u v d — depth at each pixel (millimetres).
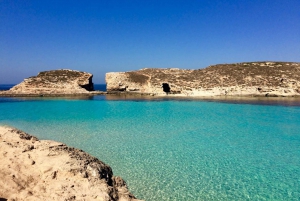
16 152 8586
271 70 73688
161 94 73188
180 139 21141
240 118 31938
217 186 12320
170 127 26172
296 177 13406
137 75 84125
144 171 14125
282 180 13023
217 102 52219
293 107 42781
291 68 73250
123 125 27266
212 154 17172
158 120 30547
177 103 50938
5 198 6328
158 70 89688
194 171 14172
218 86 70250
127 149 18219
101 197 6105
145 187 12148
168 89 79438
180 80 77500
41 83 74250
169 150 18031
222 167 14789
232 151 17859
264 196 11352
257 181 12898
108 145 19234
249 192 11703
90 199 6105
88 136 22109
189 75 80875
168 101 55125
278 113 36188
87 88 80750
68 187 6547
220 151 17859
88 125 27219
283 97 62344
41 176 7289
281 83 66438
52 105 47406
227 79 73000
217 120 30531
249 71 75250
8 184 6805
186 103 50844
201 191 11781
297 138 21594
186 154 17141
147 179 13062
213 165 15102
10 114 35531
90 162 8188
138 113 36844
